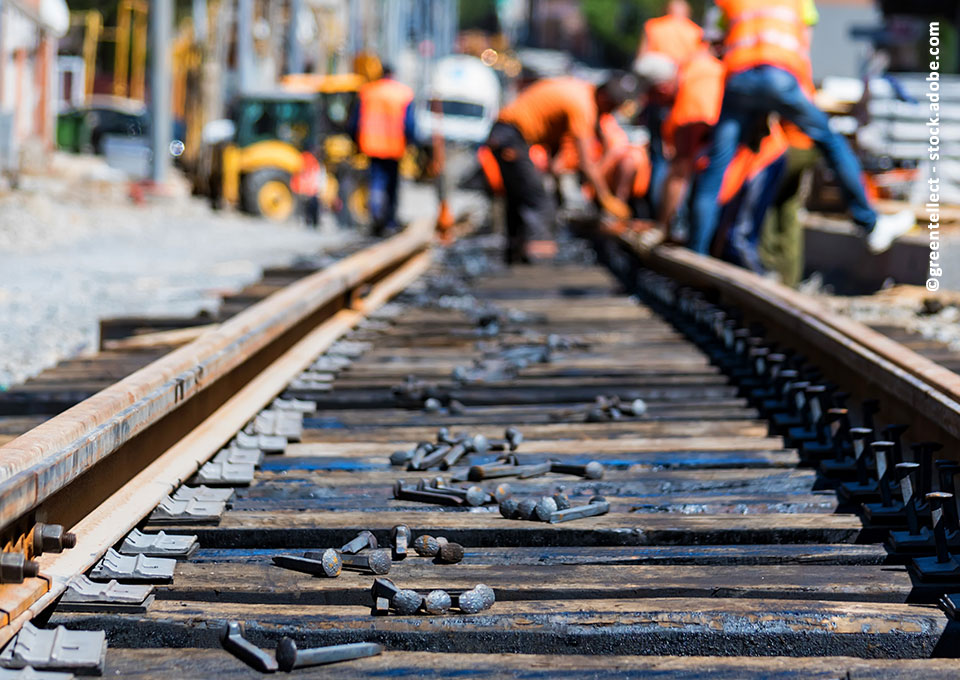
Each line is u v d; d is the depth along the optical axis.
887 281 15.59
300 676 3.76
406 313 12.70
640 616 4.08
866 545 4.96
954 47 44.12
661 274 14.62
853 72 57.62
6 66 33.59
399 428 7.14
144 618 4.03
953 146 18.89
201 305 14.77
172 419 6.02
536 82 17.72
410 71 89.19
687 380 8.63
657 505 5.54
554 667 3.85
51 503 4.40
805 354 8.60
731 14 13.24
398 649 4.03
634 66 18.81
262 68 50.66
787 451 6.51
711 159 13.42
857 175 13.54
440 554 4.77
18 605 3.84
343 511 5.32
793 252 15.36
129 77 57.72
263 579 4.48
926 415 5.61
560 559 4.86
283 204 34.59
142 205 32.31
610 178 20.58
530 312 12.69
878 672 3.78
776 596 4.38
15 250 21.09
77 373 8.59
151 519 5.07
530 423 7.40
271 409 7.47
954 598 4.18
